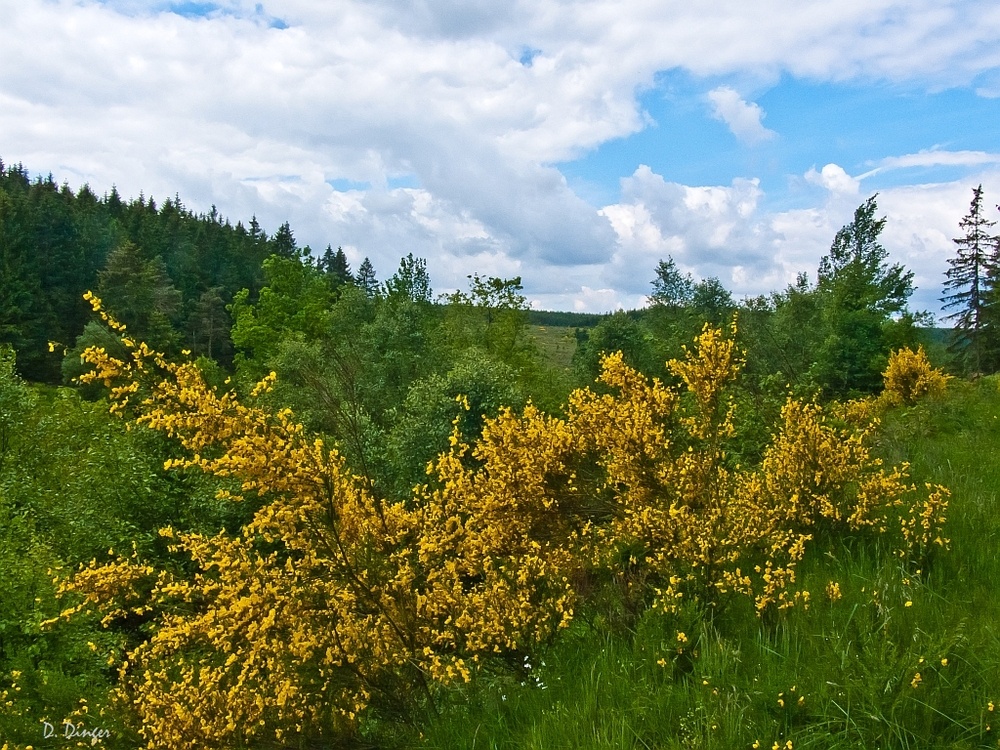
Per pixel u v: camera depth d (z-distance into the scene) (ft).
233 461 12.18
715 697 10.09
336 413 18.54
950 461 22.45
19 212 193.57
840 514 15.79
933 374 39.32
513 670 13.58
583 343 78.69
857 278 80.18
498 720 11.68
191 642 15.17
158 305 181.78
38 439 42.68
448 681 12.66
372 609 13.17
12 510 34.58
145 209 287.69
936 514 15.07
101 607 14.98
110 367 12.96
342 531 13.26
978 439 26.81
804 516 16.02
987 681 9.36
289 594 12.76
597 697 11.18
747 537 14.19
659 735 9.96
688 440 15.06
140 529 37.19
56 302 180.55
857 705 9.37
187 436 13.38
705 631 12.10
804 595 12.33
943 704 9.23
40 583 26.73
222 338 195.72
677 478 14.14
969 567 13.51
